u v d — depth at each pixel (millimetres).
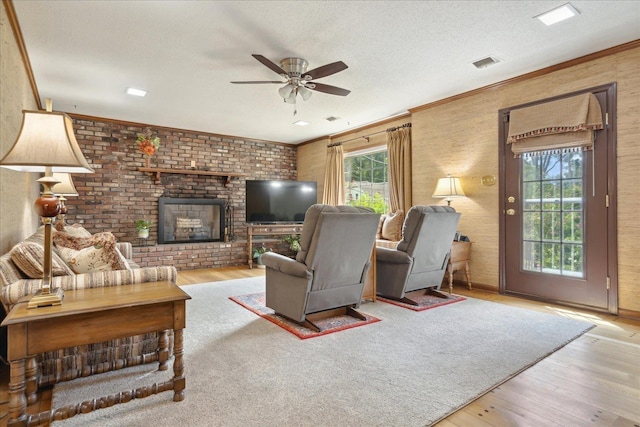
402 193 5293
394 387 1913
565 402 1781
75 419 1589
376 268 3734
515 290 4016
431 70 3738
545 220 3795
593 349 2463
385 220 5176
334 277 2943
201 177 6551
